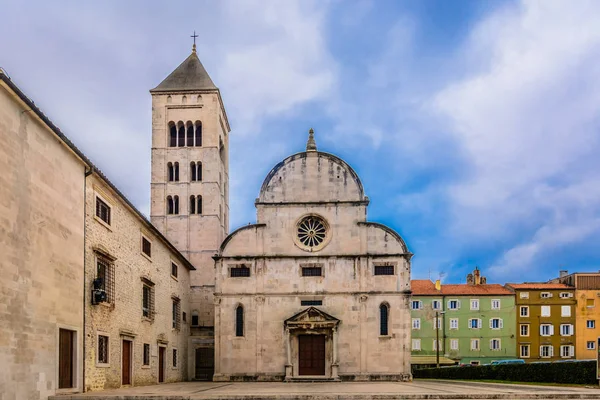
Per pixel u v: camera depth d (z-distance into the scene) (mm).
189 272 60906
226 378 50625
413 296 90375
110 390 31359
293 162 54125
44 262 24594
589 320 88625
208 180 71000
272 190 53812
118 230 34906
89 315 29625
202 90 72562
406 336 50438
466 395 26859
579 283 90000
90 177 30266
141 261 40062
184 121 72562
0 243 21062
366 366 50125
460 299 90062
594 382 33344
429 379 56094
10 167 21953
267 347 51094
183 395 26281
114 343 33625
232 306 51906
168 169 71812
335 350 50250
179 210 70438
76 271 28094
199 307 68062
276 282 52031
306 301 51656
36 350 23578
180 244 69625
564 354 88062
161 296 46375
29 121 23516
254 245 52875
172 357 50469
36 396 23484
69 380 27312
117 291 34312
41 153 24578
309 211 53219
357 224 52719
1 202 21219
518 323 88875
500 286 93500
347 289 51594
